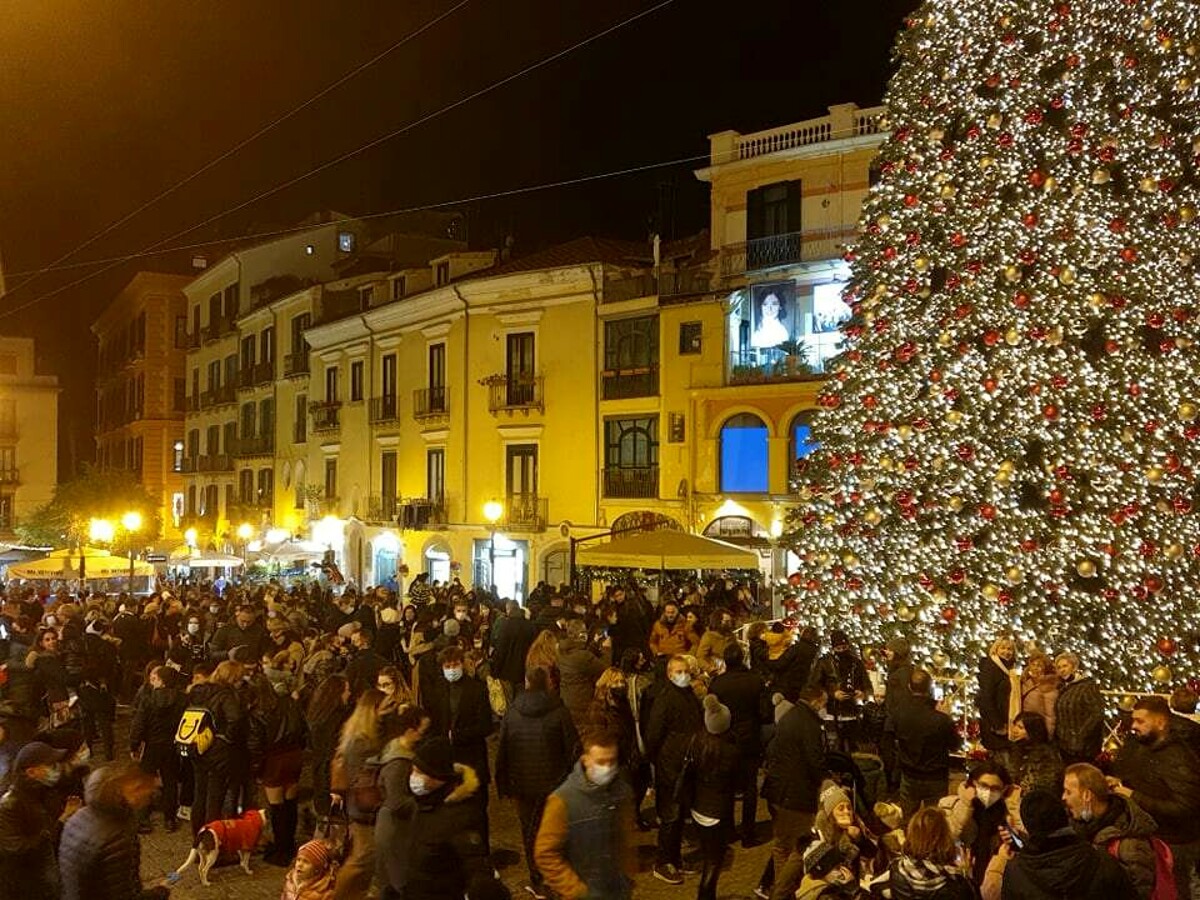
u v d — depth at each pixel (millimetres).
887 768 9461
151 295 56312
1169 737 6754
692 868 8672
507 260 34969
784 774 7336
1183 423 10953
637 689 9805
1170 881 5582
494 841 9680
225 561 31719
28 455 58562
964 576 11750
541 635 10234
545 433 29453
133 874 5457
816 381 23422
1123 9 11570
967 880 5234
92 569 25562
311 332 40000
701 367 25922
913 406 12266
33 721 8273
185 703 10461
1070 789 5785
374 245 44875
